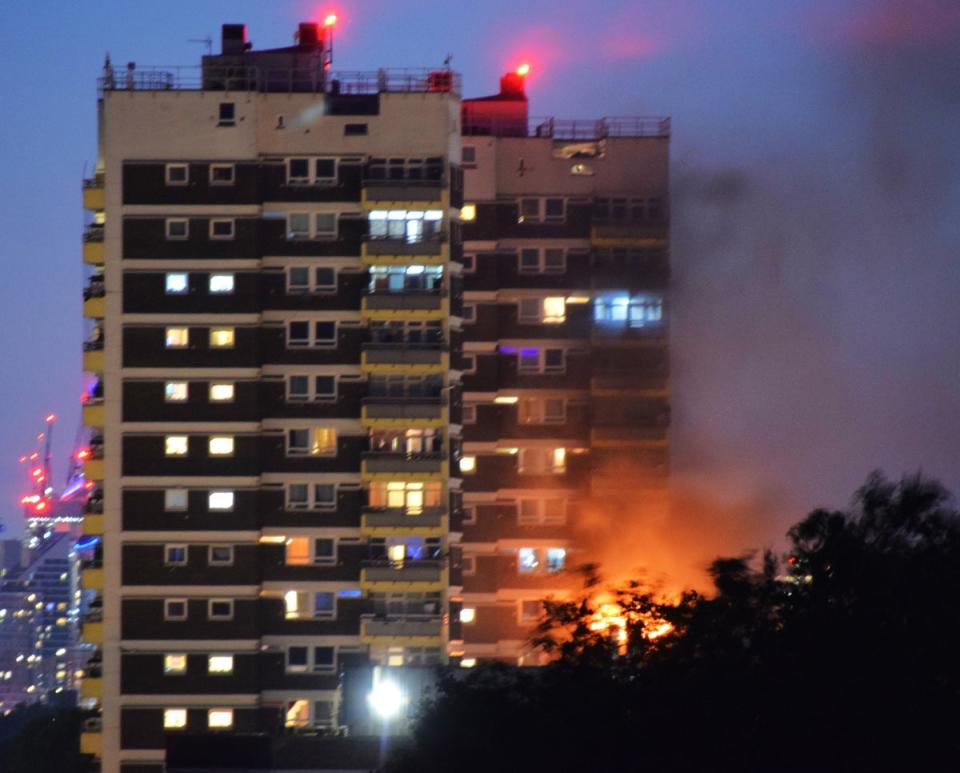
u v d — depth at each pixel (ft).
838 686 606.14
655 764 640.58
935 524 639.35
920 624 613.93
